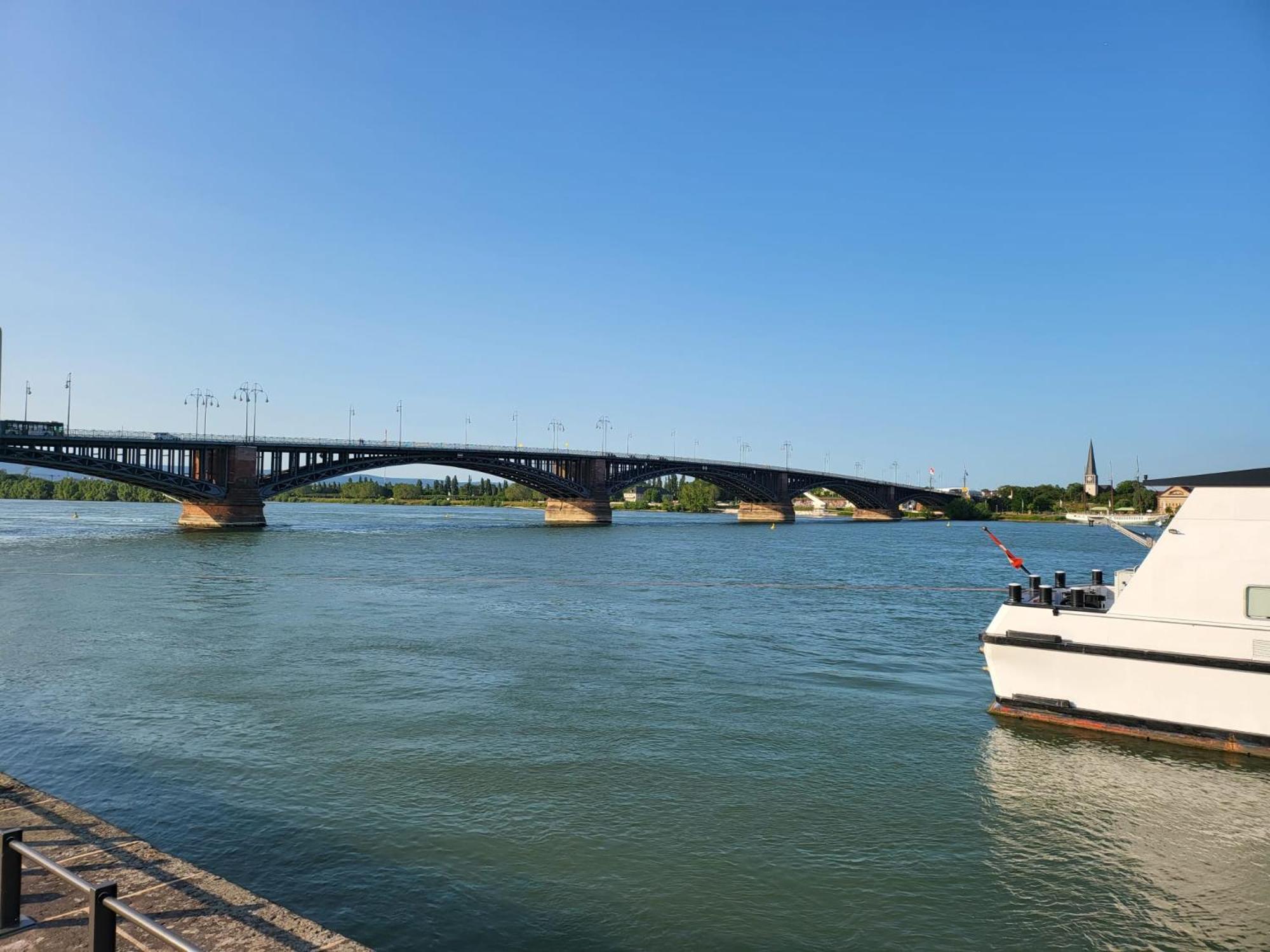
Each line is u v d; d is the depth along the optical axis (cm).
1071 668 2089
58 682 2675
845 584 5888
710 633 3734
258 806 1655
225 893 841
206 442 10650
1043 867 1439
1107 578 6419
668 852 1478
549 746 2055
